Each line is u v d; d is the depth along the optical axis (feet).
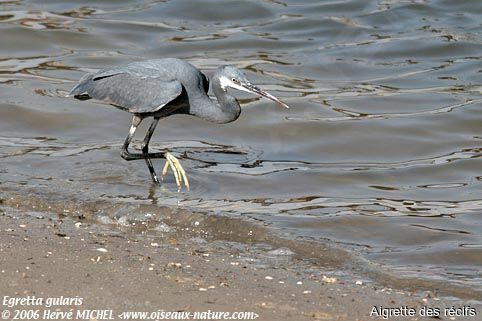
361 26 75.56
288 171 50.29
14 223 40.55
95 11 76.64
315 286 35.32
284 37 73.51
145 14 76.59
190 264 36.78
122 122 56.54
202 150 53.52
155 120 48.83
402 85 64.85
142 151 48.44
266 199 46.29
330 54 70.33
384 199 46.85
